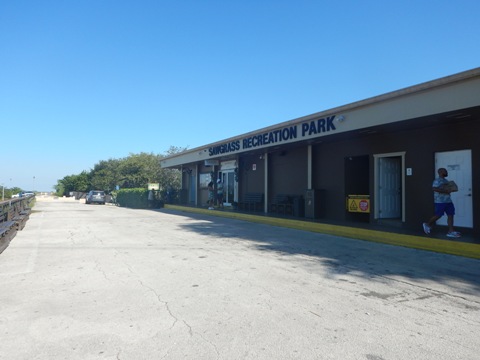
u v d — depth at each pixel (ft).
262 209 63.21
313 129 44.09
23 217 48.91
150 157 153.07
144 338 13.00
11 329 13.84
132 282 20.08
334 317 15.01
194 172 92.89
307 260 25.93
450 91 28.96
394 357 11.68
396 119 33.63
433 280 20.84
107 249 30.37
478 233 32.37
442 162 35.58
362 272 22.57
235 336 13.15
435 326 14.16
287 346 12.38
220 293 18.06
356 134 41.86
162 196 97.45
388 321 14.62
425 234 32.53
